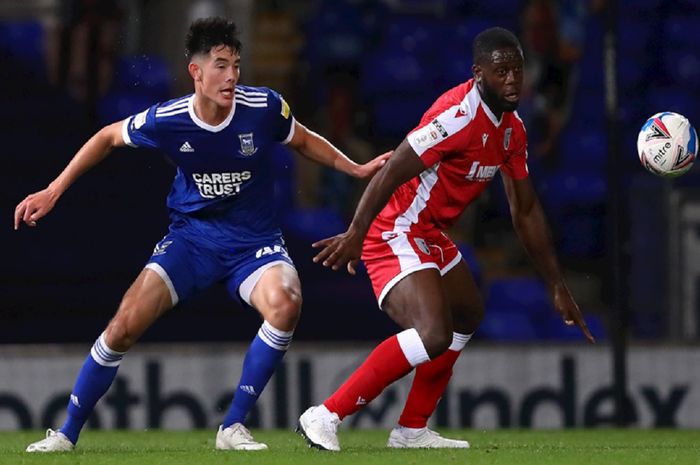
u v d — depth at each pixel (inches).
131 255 1588.3
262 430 1272.1
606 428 1328.7
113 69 1759.4
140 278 818.2
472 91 788.6
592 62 1903.3
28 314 1529.3
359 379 786.2
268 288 810.8
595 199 1800.0
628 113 1904.5
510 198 858.8
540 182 1806.1
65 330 1523.1
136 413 1295.5
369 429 1286.9
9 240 1572.3
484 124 788.0
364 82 1886.1
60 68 1748.3
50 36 1760.6
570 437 1083.3
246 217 829.8
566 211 1791.3
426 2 1978.3
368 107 1867.6
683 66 1966.0
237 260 829.2
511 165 829.8
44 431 1259.8
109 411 1290.6
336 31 1903.3
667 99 1930.4
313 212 1704.0
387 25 1947.6
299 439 1027.3
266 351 810.8
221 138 802.2
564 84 1882.4
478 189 823.7
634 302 1596.9
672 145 821.2
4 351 1305.4
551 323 1691.7
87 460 742.5
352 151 1823.3
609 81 1259.8
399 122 1863.9
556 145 1850.4
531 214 855.7
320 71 1884.8
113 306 1542.8
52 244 1577.3
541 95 1870.1
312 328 1562.5
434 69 1920.5
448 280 836.6
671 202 1601.9
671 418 1357.0
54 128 1712.6
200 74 786.8
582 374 1344.7
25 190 1638.8
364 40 1911.9
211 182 816.3
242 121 804.0
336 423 790.5
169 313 1524.4
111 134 824.3
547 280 869.8
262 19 1886.1
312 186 1744.6
